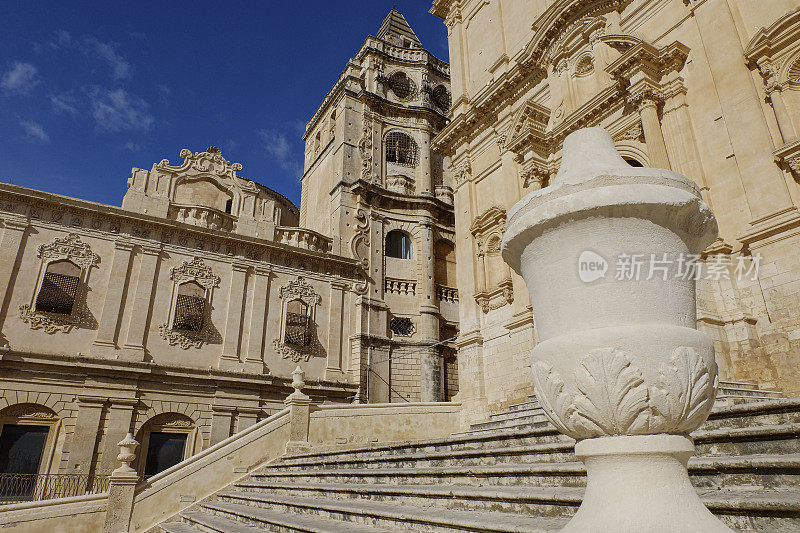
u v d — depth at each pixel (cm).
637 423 215
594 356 218
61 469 1884
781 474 336
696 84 1291
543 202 254
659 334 218
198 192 2592
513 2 2117
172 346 2228
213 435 2186
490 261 1880
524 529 332
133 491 1041
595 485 224
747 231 1112
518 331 1593
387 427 1470
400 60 3516
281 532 612
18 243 2044
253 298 2466
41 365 1959
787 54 1114
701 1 1331
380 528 500
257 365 2362
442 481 625
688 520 201
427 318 2902
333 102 3359
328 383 2519
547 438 626
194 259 2388
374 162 3169
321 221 3178
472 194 2072
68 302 2064
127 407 2053
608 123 1487
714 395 230
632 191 232
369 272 2886
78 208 2175
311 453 1170
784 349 1009
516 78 1916
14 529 921
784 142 1078
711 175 1209
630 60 1351
